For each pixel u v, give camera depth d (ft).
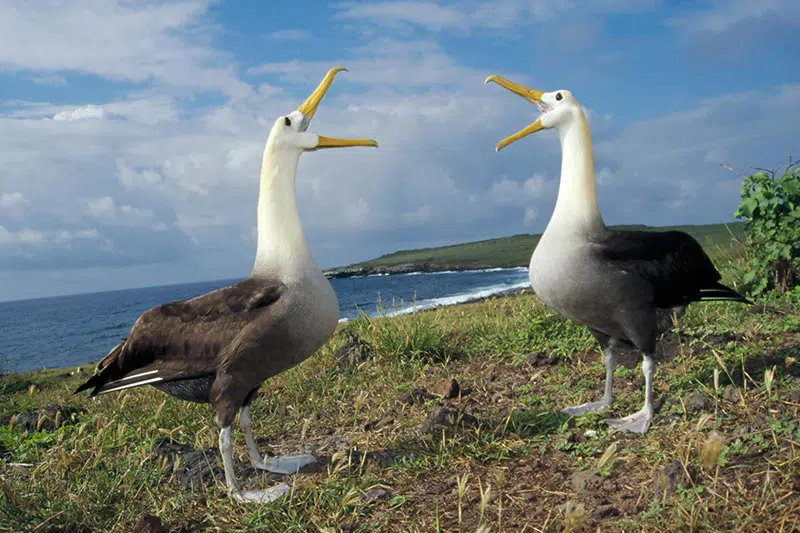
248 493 5.20
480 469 5.24
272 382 8.56
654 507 4.28
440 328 9.29
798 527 3.91
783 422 5.00
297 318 5.35
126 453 6.21
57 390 12.82
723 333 7.59
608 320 5.98
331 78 6.02
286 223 5.54
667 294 5.96
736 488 4.33
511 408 6.53
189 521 5.04
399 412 6.76
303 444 6.20
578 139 6.13
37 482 5.58
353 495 4.97
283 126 5.64
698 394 5.81
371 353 8.75
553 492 4.76
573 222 6.01
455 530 4.50
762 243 9.45
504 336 8.93
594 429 5.75
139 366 5.54
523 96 6.53
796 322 7.50
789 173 9.25
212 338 5.32
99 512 5.21
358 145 5.79
